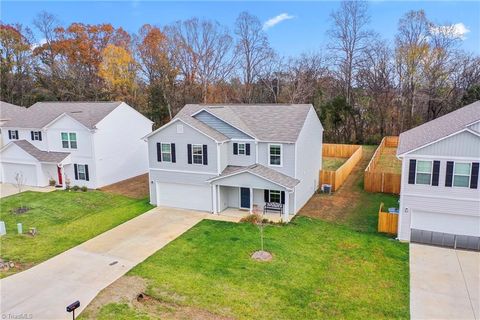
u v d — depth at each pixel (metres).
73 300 12.80
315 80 51.84
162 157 23.92
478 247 17.12
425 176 17.47
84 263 15.84
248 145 22.92
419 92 46.94
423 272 15.05
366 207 23.89
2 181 31.45
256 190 23.02
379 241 18.25
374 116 48.47
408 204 18.00
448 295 13.35
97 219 21.84
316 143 27.08
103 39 60.31
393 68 48.47
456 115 22.77
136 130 33.50
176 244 17.86
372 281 14.29
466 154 16.53
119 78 53.47
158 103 50.28
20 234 19.36
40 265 15.68
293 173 22.16
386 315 12.10
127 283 13.98
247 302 12.70
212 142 22.20
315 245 17.73
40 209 23.80
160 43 54.41
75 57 57.62
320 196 26.58
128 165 32.72
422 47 46.75
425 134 19.86
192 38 54.50
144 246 17.69
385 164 36.09
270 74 54.31
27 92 53.97
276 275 14.66
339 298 13.06
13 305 12.50
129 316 11.70
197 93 54.28
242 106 26.53
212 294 13.17
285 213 21.22
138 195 27.33
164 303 12.56
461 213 17.12
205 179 22.88
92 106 32.12
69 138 29.41
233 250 17.08
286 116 24.09
